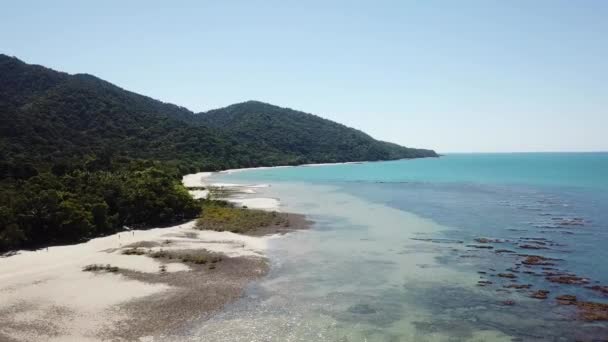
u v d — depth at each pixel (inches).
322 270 1576.0
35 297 1245.7
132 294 1291.8
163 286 1369.3
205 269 1558.8
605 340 1026.7
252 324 1111.6
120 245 1881.2
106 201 2320.4
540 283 1422.2
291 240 2055.9
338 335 1055.6
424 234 2191.2
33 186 2279.8
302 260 1707.7
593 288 1369.3
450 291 1358.3
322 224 2470.5
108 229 2151.8
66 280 1395.2
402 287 1395.2
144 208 2377.0
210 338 1030.4
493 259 1713.8
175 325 1096.8
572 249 1851.6
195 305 1226.0
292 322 1126.4
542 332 1071.6
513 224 2437.3
